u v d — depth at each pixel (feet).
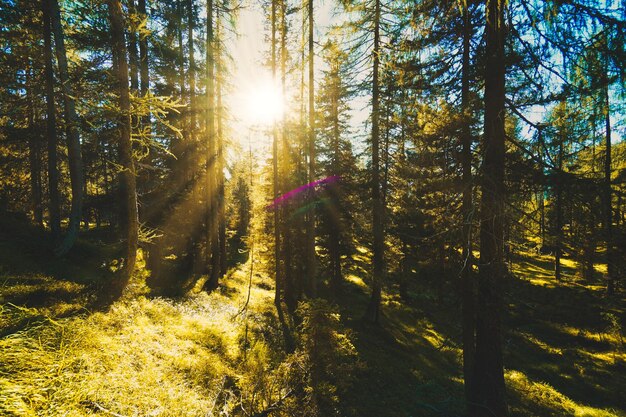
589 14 16.74
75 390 14.47
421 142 29.43
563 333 57.82
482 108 24.94
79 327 20.53
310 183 52.65
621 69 16.67
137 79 46.55
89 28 32.60
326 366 25.76
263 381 21.93
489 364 22.50
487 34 22.15
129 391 16.74
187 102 57.93
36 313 19.71
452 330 59.93
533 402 40.22
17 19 42.96
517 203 21.22
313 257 52.31
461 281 25.77
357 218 71.31
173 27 53.21
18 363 14.19
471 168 25.68
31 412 11.90
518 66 21.27
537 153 20.68
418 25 24.94
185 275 61.41
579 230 18.63
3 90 51.16
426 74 27.48
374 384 34.24
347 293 79.66
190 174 59.82
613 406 41.55
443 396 35.22
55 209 44.09
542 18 18.07
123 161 28.50
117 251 52.08
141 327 25.80
